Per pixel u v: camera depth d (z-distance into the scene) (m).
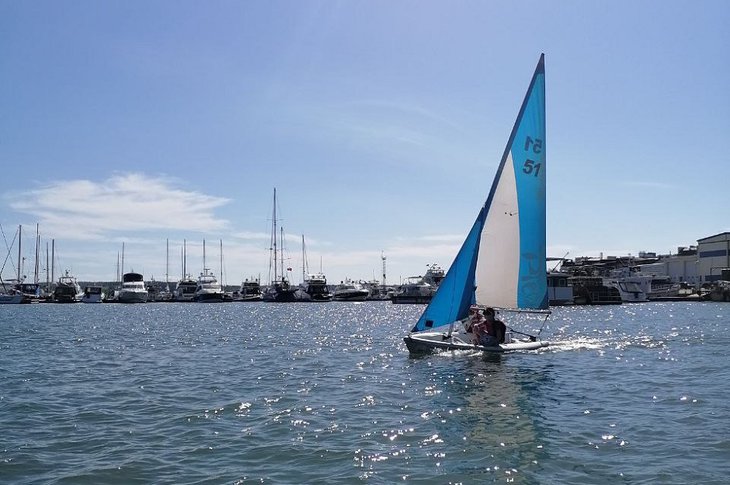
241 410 18.16
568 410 17.55
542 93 28.86
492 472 12.07
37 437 15.23
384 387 21.64
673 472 11.94
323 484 11.52
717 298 120.12
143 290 142.75
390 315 86.25
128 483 11.79
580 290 109.56
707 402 18.44
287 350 35.84
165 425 16.38
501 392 20.28
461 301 28.56
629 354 30.42
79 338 46.94
